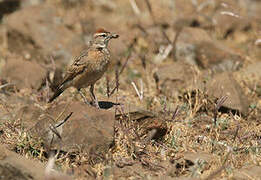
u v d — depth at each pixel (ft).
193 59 55.06
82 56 39.04
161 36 59.36
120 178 30.76
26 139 33.71
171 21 63.52
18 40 57.98
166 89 46.44
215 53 54.03
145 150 33.37
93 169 31.42
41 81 47.55
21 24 58.03
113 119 33.17
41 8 60.64
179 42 56.13
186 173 31.60
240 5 68.33
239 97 42.32
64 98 44.52
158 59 54.80
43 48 56.44
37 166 30.40
